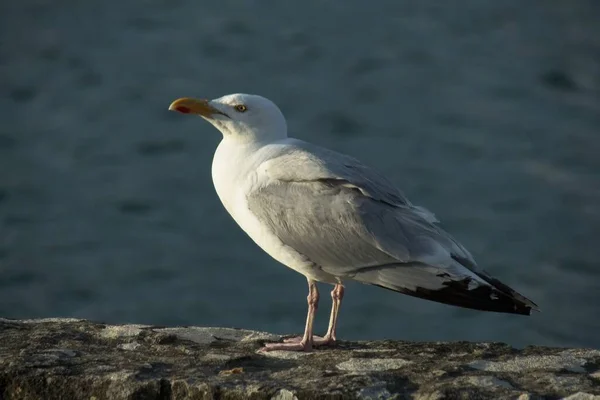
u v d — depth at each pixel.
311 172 7.59
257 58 38.41
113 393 6.46
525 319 18.28
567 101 32.91
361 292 19.12
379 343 7.66
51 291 20.16
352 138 29.48
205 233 22.61
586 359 6.99
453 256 7.41
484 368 6.77
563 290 19.56
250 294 19.58
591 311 18.66
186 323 18.64
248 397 6.31
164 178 26.19
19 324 7.77
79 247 22.25
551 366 6.82
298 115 31.58
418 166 26.78
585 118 31.11
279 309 18.88
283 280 20.02
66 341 7.33
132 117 31.72
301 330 18.06
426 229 7.42
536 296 19.28
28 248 22.30
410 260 7.27
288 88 34.66
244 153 8.08
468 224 22.91
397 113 31.50
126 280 20.53
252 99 8.16
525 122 30.53
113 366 6.75
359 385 6.32
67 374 6.57
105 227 23.31
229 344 7.48
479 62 37.59
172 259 21.34
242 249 21.58
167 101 33.44
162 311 19.12
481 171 26.27
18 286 20.47
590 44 40.72
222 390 6.35
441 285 7.18
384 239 7.30
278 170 7.73
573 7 46.47
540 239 22.03
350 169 7.64
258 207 7.71
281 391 6.27
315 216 7.48
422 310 18.58
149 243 22.22
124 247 22.11
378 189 7.55
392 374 6.53
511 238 22.08
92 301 19.75
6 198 25.12
